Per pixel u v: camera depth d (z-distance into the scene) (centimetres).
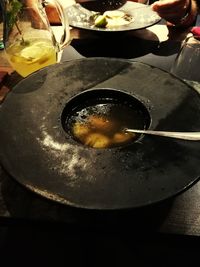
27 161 26
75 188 24
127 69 36
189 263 47
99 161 26
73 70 36
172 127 29
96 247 47
